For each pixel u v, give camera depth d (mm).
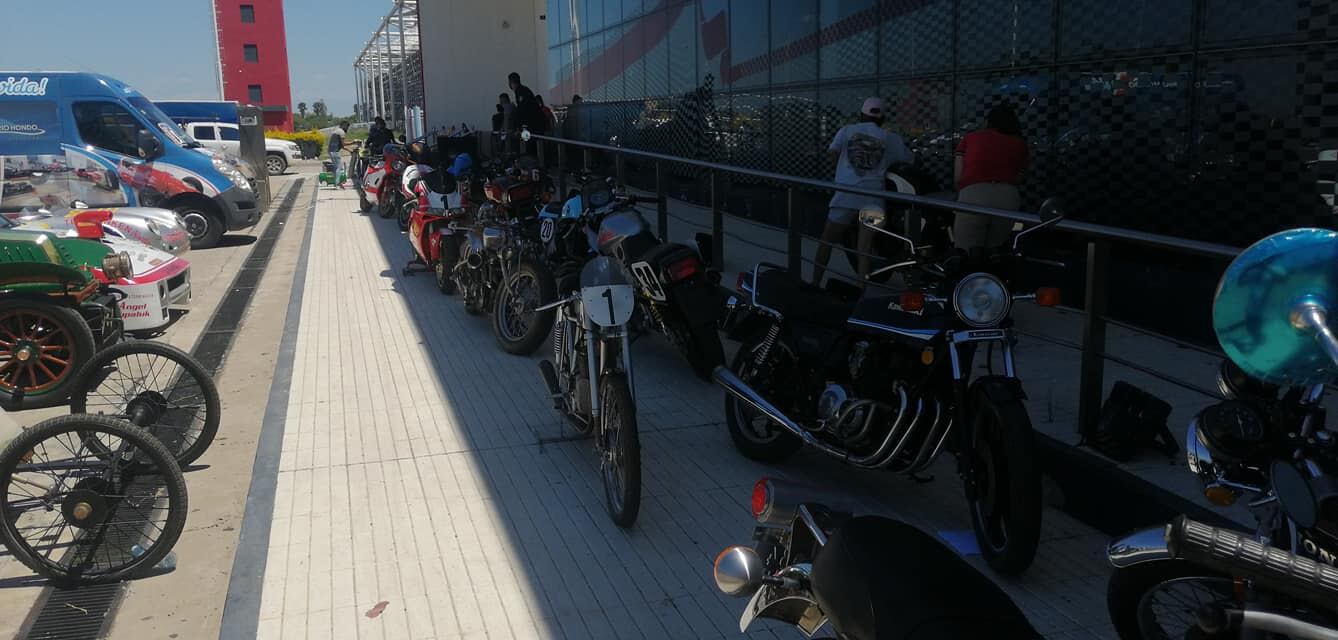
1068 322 6809
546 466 5137
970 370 3957
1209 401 5020
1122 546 2520
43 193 13234
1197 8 6305
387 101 41844
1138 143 6801
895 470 4297
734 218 12094
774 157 11648
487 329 8156
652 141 15469
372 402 6242
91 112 13438
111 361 5137
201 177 13633
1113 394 4480
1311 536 2252
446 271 9430
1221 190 6254
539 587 3912
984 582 2004
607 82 17531
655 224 12023
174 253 10414
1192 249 3887
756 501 2504
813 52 10703
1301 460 2393
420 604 3791
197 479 5203
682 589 3883
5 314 6457
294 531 4422
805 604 2354
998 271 4031
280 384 6648
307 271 11008
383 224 15281
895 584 1979
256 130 17812
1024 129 7848
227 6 60000
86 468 4105
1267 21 5887
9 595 4043
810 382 4609
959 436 3969
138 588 4082
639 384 6582
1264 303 1659
